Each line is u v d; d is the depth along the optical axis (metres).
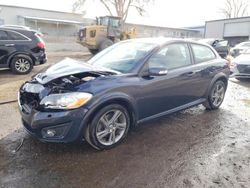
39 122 3.13
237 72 8.73
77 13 36.78
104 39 17.69
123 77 3.56
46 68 4.01
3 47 8.69
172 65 4.27
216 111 5.36
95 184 2.78
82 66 3.74
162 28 44.53
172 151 3.53
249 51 9.88
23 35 9.10
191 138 3.96
